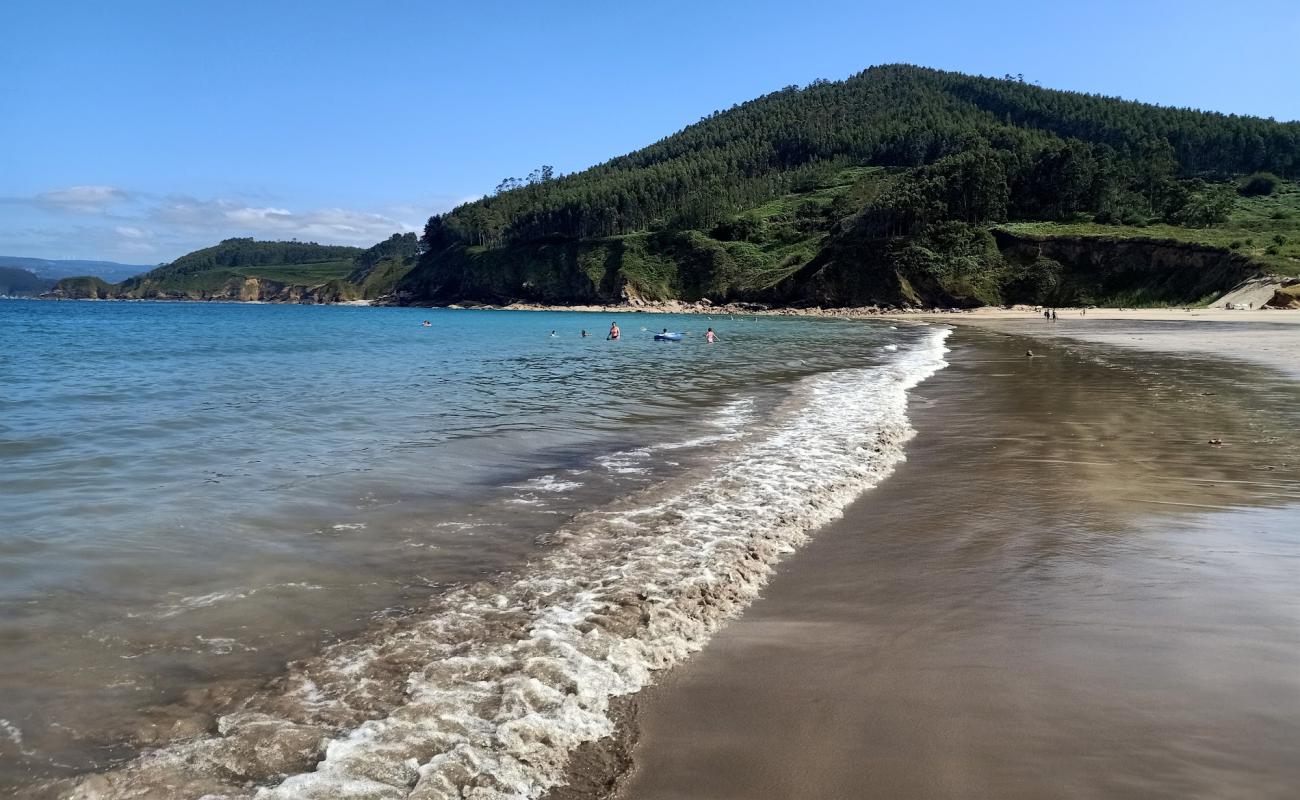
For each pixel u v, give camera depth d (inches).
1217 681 180.9
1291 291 2529.5
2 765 148.8
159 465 421.7
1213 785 141.1
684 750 154.7
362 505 343.9
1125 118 6786.4
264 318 3499.0
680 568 258.7
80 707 170.9
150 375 920.9
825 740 158.1
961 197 4306.1
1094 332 1879.9
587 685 179.3
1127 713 166.9
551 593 236.7
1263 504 339.0
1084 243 3676.2
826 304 4220.0
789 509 332.2
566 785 143.3
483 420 592.4
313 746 156.3
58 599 232.1
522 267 6038.4
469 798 138.0
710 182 6766.7
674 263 5462.6
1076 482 382.3
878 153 6889.8
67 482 379.9
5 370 952.9
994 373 927.0
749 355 1325.0
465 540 291.6
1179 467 412.2
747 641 207.0
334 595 236.7
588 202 6235.2
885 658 195.9
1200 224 3981.3
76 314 3521.2
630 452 466.6
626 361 1199.6
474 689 177.3
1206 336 1579.7
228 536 295.9
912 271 3983.8
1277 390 724.7
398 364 1133.1
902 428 538.6
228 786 143.5
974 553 278.2
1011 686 179.9
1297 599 231.3
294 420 583.8
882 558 274.4
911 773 146.3
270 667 189.8
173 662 192.4
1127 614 221.8
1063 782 142.6
